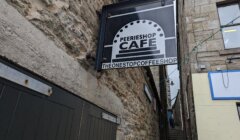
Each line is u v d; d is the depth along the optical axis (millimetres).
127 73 3314
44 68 1211
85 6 1872
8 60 972
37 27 1194
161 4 1909
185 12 4539
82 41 1749
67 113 1468
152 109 6371
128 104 3230
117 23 1999
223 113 3363
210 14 4281
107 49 1895
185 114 6574
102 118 2105
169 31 1742
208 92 3588
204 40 4035
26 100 1091
